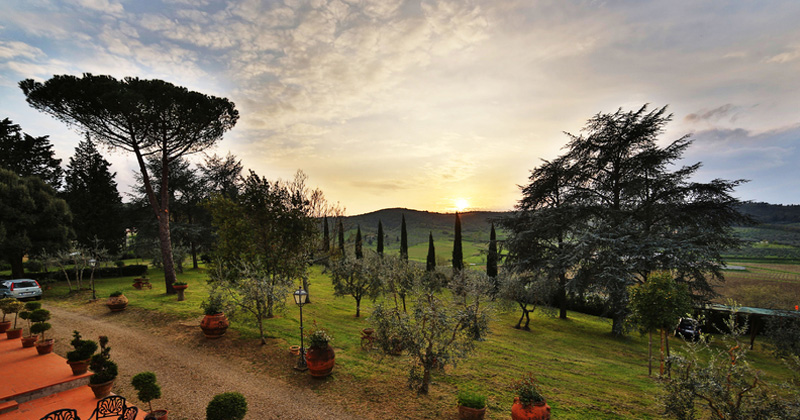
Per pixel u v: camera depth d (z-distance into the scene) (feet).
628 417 34.76
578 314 108.88
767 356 69.00
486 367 48.73
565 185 97.81
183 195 141.28
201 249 150.00
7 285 77.10
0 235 87.56
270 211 66.59
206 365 44.45
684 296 50.67
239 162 154.71
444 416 33.09
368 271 81.41
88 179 139.23
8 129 124.06
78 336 39.32
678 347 71.87
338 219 111.45
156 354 47.62
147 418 25.32
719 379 26.25
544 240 95.40
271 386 39.04
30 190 99.71
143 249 137.08
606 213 87.66
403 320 38.19
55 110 72.84
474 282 77.30
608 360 61.16
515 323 89.66
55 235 101.24
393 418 32.55
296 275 69.62
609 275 74.59
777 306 108.88
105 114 74.38
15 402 32.35
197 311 68.18
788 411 23.89
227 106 89.35
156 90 74.23
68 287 96.84
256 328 59.36
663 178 83.82
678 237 80.94
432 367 37.78
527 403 30.25
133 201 137.39
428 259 162.61
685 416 26.76
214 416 24.32
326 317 73.72
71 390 36.01
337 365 45.27
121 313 67.21
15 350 46.39
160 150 83.82
